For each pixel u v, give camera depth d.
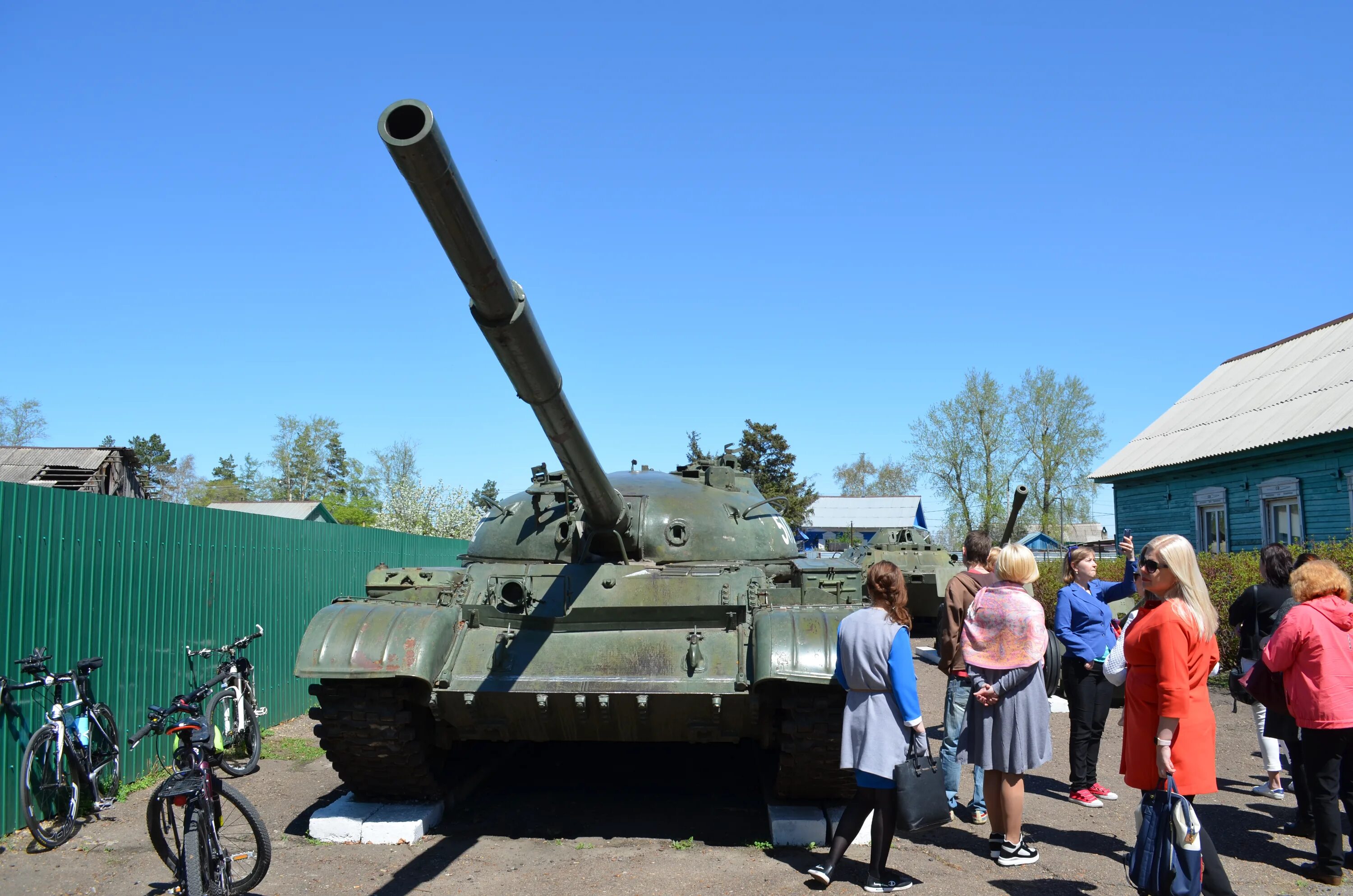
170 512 9.24
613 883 6.11
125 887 6.05
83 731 7.43
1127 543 8.36
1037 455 51.91
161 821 5.59
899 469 94.38
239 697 9.27
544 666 6.96
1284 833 7.18
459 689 6.77
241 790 8.57
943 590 10.12
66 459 20.62
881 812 5.88
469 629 7.39
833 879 6.12
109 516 8.30
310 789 8.59
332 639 6.81
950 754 7.79
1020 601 6.35
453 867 6.41
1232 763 9.44
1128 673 5.51
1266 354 25.47
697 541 8.41
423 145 3.52
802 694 6.56
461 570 8.30
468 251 4.13
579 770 9.29
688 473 9.68
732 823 7.54
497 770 9.27
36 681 7.09
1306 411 19.48
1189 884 4.83
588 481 6.67
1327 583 6.25
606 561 8.01
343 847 6.86
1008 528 9.22
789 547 9.62
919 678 15.94
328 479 82.62
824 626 6.65
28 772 6.65
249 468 91.50
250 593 10.88
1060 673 8.40
